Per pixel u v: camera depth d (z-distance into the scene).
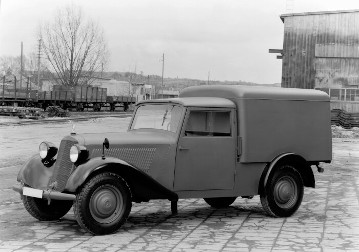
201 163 6.99
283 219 7.36
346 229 6.67
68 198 6.05
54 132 25.48
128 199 6.29
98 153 6.38
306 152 7.82
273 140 7.49
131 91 95.19
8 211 7.76
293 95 7.71
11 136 22.78
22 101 50.25
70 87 56.91
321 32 34.44
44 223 6.90
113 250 5.48
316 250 5.56
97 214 6.12
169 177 6.80
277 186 7.39
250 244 5.82
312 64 34.59
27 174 6.71
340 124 34.00
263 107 7.41
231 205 8.57
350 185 10.98
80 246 5.63
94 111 61.78
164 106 7.20
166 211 7.97
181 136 6.87
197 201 8.98
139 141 6.64
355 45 33.84
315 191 10.12
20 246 5.61
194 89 8.11
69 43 68.19
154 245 5.72
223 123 7.20
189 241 5.93
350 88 34.06
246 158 7.23
